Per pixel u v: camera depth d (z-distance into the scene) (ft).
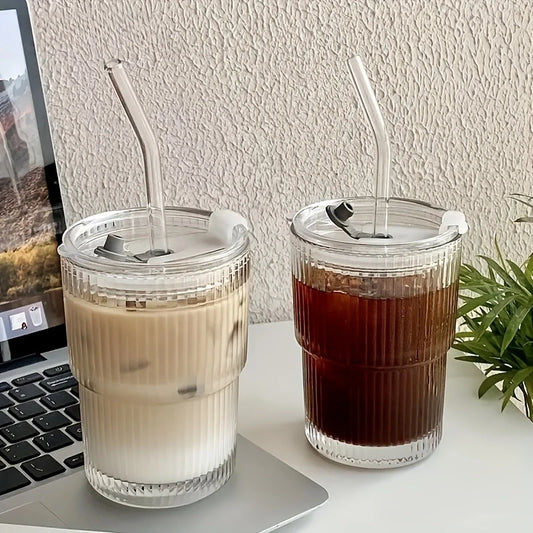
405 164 2.48
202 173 2.32
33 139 2.09
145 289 1.44
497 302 2.11
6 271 2.09
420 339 1.69
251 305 2.51
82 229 1.62
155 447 1.56
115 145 2.24
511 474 1.78
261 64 2.26
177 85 2.22
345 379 1.74
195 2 2.16
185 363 1.50
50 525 1.56
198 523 1.57
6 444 1.79
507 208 2.61
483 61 2.43
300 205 2.43
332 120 2.37
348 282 1.65
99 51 2.14
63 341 2.20
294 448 1.88
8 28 2.02
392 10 2.31
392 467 1.79
